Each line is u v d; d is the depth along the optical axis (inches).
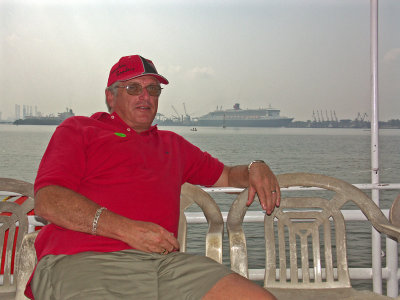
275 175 68.9
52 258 55.9
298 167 1099.3
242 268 62.4
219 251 62.9
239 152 1421.0
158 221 63.1
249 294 48.0
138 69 67.4
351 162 1163.3
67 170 58.3
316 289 63.9
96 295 51.1
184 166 71.9
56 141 61.4
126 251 57.4
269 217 66.4
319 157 1291.8
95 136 63.0
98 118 68.9
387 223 64.6
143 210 62.0
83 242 57.0
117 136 63.9
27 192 68.8
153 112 69.4
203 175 73.9
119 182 61.9
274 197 64.8
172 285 53.5
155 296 53.4
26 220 68.4
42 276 55.0
